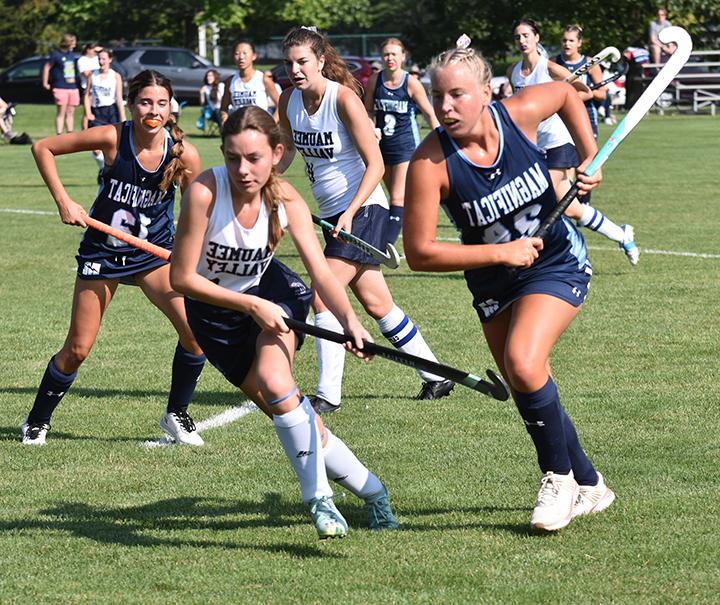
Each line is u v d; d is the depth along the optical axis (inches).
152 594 546.0
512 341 596.4
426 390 922.1
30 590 552.7
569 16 5433.1
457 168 585.9
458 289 1371.8
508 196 592.7
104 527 645.9
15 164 3002.0
